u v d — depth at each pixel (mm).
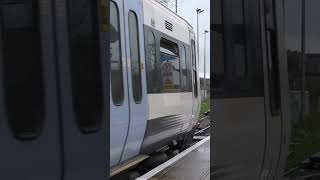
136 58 7832
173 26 10711
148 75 8484
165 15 10062
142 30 8234
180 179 6707
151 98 8633
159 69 9281
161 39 9617
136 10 7941
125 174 7457
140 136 8016
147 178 6805
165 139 9938
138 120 7812
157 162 9305
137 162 7816
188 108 11875
